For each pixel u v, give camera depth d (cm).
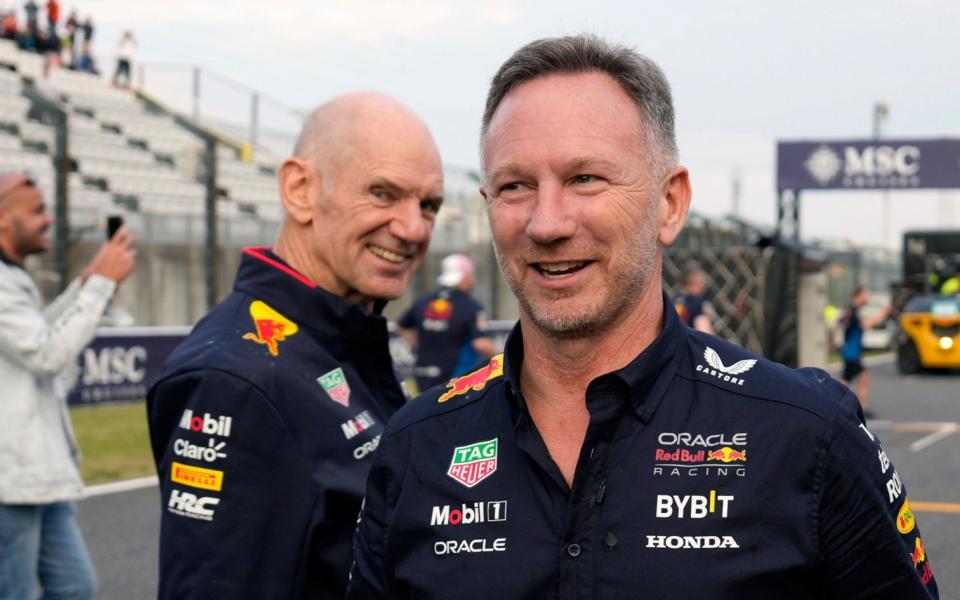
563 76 132
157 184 1742
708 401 132
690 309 955
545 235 128
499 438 138
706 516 126
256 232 1544
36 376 312
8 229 321
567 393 135
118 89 2028
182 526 181
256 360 189
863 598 131
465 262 795
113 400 1108
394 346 1417
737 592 123
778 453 127
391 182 211
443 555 134
